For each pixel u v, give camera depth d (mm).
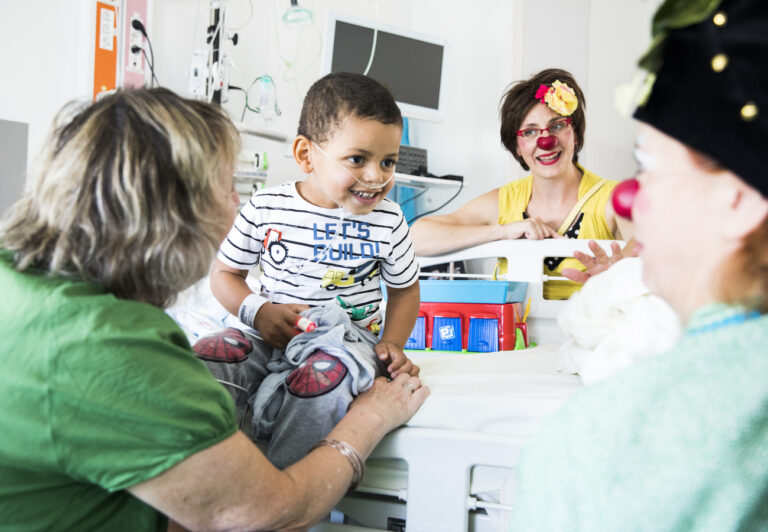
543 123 2393
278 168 3318
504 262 2229
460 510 984
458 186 3438
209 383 725
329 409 1033
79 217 707
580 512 499
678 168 491
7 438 660
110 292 738
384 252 1301
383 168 1251
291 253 1271
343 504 1095
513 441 959
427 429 1014
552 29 3492
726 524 474
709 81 458
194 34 2850
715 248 489
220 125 794
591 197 2420
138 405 664
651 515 482
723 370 487
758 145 442
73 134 737
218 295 1301
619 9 3492
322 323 1161
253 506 728
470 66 3721
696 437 481
